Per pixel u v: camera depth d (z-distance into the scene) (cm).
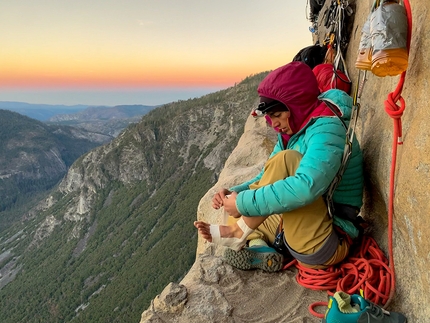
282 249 327
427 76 196
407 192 208
